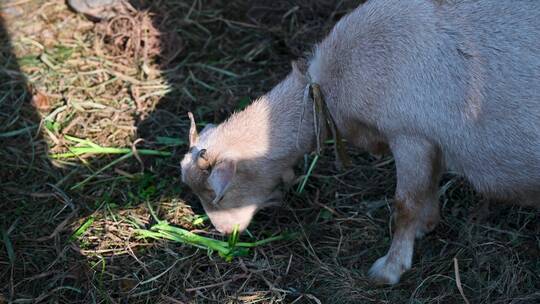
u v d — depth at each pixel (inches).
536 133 184.5
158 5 304.0
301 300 205.0
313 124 207.8
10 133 259.9
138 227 229.0
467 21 187.9
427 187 199.5
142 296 210.2
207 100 272.1
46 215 234.1
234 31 298.8
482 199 226.2
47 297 210.5
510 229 217.8
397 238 206.4
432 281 205.9
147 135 261.0
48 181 245.6
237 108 266.4
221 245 220.1
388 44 193.3
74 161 252.5
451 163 197.5
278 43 293.4
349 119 203.2
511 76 184.1
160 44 290.7
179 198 237.8
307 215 231.1
